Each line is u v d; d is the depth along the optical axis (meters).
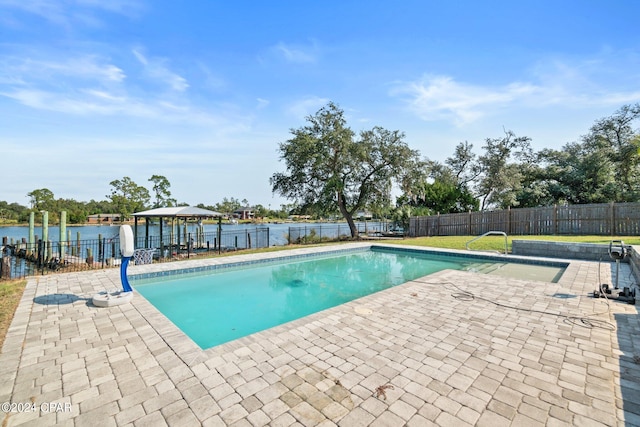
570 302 4.94
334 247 12.80
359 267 10.37
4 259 7.76
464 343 3.42
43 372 2.84
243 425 2.11
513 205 21.56
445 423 2.11
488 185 23.48
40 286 6.26
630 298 4.86
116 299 4.90
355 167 18.02
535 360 3.01
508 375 2.73
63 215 12.62
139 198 47.38
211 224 46.56
